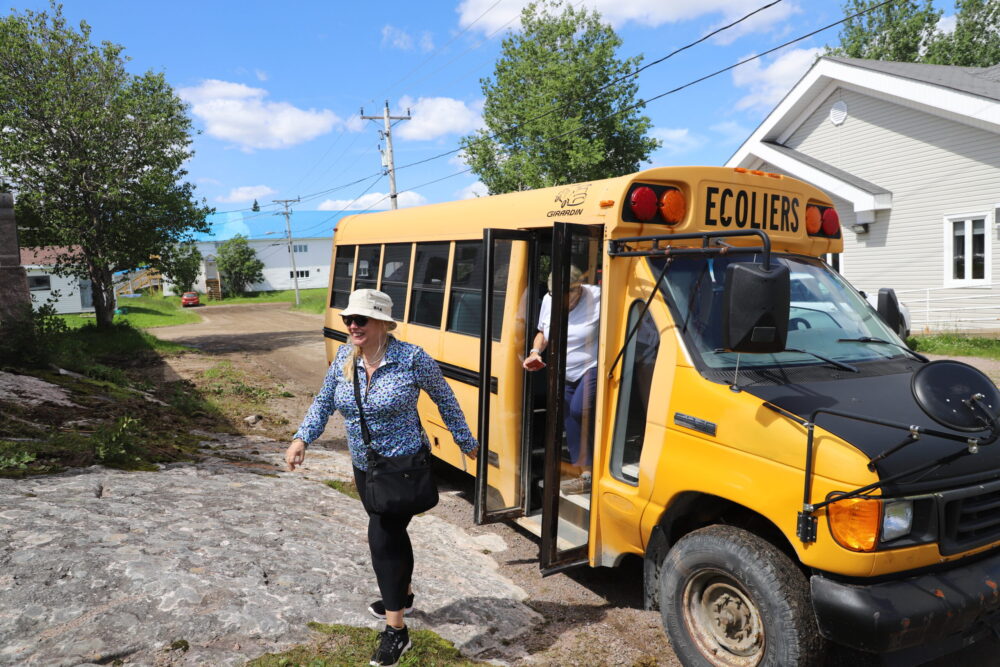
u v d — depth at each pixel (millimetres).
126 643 3004
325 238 77062
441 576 4484
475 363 5715
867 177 17766
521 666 3547
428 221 6730
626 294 4199
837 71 17297
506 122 32219
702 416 3539
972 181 15508
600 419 4258
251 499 5395
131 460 6109
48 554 3574
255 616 3371
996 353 13406
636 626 4121
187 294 58344
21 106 21828
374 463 3217
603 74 29547
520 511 5129
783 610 3059
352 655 3232
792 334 3994
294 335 27047
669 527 3816
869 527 2873
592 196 4426
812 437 3035
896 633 2838
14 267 10125
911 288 17125
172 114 23891
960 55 35719
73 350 12648
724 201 4320
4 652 2814
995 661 3750
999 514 3285
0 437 6035
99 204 22516
